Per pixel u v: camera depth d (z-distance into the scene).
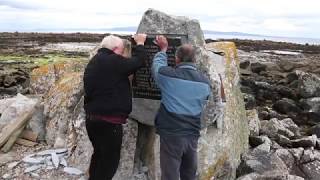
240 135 4.01
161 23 3.17
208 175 3.30
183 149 2.59
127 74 2.70
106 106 2.65
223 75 3.83
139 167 3.31
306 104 7.46
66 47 22.91
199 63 3.11
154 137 3.19
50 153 3.35
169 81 2.59
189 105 2.58
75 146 3.30
